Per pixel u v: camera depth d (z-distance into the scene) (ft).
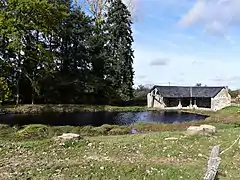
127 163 43.34
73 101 220.84
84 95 225.76
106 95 232.32
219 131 72.38
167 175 39.24
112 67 236.43
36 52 178.50
